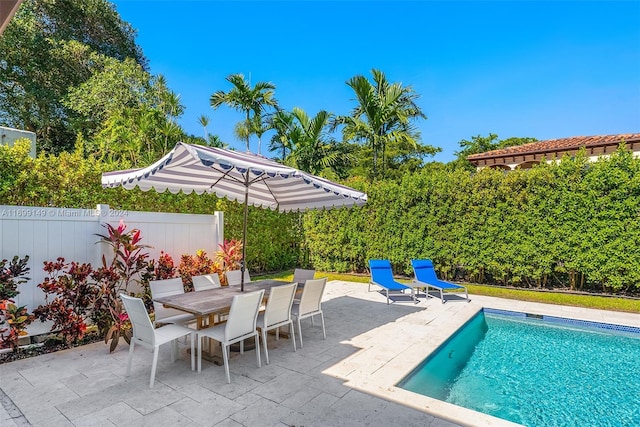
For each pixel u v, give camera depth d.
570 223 9.25
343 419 3.46
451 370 5.53
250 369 4.68
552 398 4.58
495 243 10.36
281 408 3.65
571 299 8.97
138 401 3.78
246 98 19.83
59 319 5.29
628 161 8.61
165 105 19.59
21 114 20.39
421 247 11.61
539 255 9.70
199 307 4.65
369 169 22.94
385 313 7.84
